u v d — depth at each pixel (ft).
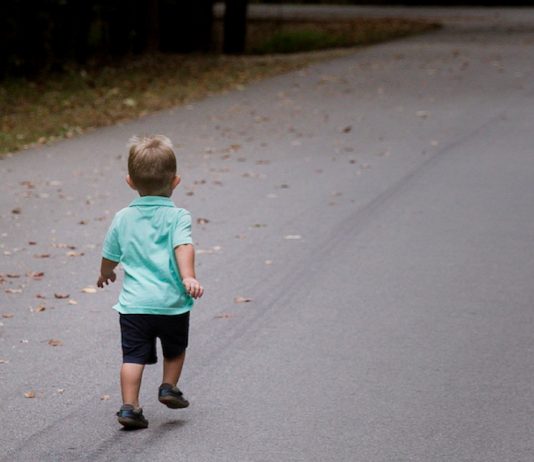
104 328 62.23
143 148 46.80
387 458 43.68
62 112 161.99
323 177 109.60
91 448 45.06
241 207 96.12
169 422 47.88
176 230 46.19
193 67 216.33
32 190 105.70
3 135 140.15
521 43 255.09
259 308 65.72
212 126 146.20
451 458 43.60
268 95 175.01
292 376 53.57
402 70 202.59
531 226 86.63
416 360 55.72
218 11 409.90
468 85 180.86
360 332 60.59
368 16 392.27
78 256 80.07
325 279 72.13
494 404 49.44
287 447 44.91
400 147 126.31
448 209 93.20
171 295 46.19
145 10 237.25
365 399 50.29
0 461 43.78
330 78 193.67
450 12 414.82
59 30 214.90
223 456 44.09
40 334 61.16
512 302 66.23
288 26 343.05
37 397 51.16
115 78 200.13
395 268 74.64
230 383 52.75
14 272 75.51
